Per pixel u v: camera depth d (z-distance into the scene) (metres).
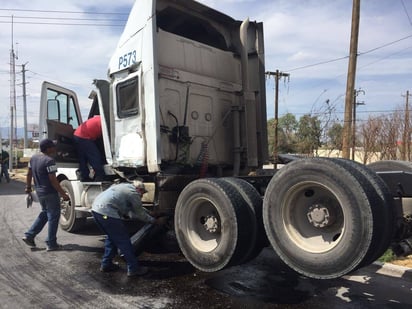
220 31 7.07
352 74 13.35
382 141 12.95
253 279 5.31
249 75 7.14
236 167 6.68
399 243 4.24
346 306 4.42
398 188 4.20
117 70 6.40
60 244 7.26
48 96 7.77
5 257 6.41
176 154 6.06
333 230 3.92
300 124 15.97
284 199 4.06
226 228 4.42
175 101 6.10
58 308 4.41
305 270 3.89
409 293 4.80
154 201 5.93
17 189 17.41
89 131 7.34
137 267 5.46
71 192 8.01
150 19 5.71
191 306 4.43
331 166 3.74
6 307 4.45
